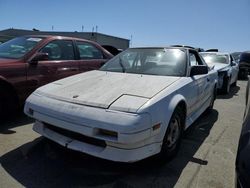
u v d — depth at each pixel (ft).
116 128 7.99
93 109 8.63
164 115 9.19
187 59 13.05
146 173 9.49
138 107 8.43
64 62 16.58
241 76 47.83
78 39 18.45
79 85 10.74
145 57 13.44
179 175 9.45
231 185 8.90
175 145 10.72
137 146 8.32
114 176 9.19
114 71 13.23
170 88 10.22
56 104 9.46
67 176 9.07
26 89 14.39
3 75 13.26
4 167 9.49
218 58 32.12
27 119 15.11
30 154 10.61
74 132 8.91
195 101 13.16
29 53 14.84
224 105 22.62
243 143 6.63
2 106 13.96
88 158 10.43
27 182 8.58
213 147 12.29
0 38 51.93
